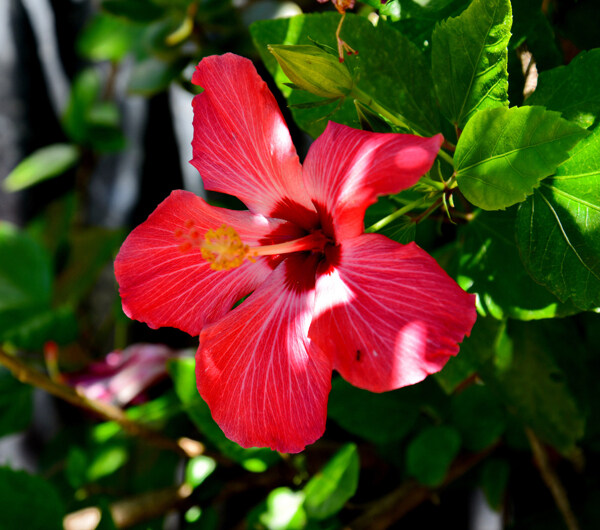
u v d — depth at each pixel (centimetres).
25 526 36
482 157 26
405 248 24
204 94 28
